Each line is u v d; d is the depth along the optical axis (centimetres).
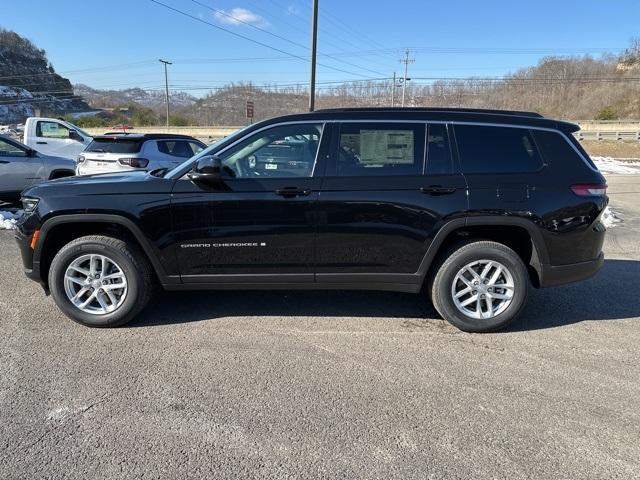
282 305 450
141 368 327
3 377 312
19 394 293
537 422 271
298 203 369
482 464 236
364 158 377
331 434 258
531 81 8556
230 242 377
